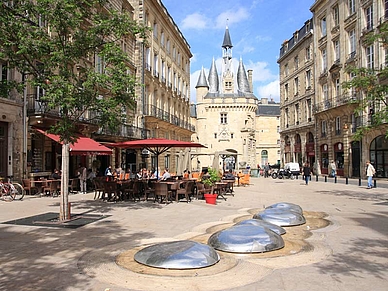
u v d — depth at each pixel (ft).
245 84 230.48
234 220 29.91
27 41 29.37
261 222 24.31
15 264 17.38
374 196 52.49
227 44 231.91
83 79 33.47
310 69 129.70
